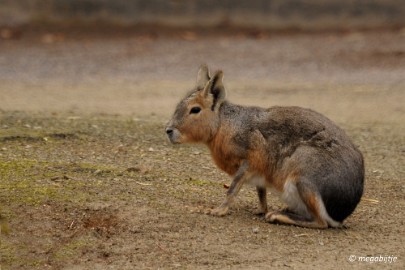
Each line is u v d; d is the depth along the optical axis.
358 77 25.47
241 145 10.50
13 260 9.20
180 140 10.70
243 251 9.45
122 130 15.76
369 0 35.56
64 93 22.27
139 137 15.14
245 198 11.60
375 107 20.72
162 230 9.86
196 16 34.28
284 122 10.41
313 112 10.58
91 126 15.93
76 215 10.12
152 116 18.30
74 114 18.00
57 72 25.89
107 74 25.80
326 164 10.09
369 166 14.22
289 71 26.62
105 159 13.09
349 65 27.42
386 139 16.59
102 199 10.62
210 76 11.52
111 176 11.78
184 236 9.75
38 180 11.21
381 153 15.27
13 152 12.94
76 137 14.58
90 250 9.40
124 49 29.67
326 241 9.91
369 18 35.00
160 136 15.37
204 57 28.69
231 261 9.16
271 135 10.40
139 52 29.28
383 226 10.66
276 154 10.36
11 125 15.20
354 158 10.26
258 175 10.55
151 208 10.46
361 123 18.48
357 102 21.44
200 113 10.62
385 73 26.08
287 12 34.91
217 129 10.65
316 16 34.88
